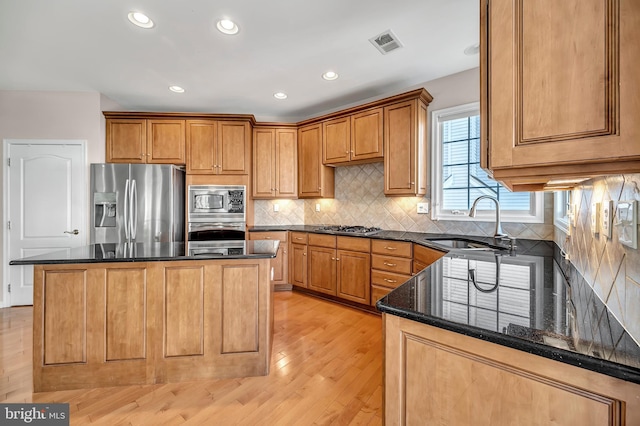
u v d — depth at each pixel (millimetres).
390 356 918
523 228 2566
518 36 748
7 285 3238
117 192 3295
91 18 2025
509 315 810
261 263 1926
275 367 2012
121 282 1797
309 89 3328
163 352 1836
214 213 3697
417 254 2621
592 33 644
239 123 3764
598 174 698
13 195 3264
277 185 3994
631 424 567
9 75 2914
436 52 2521
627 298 718
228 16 2016
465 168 2934
